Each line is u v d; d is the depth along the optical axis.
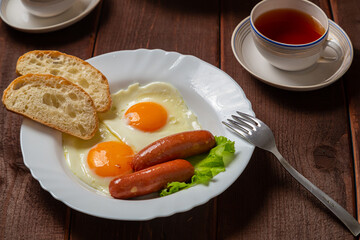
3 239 0.66
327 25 0.75
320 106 0.77
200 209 0.68
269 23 0.78
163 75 0.77
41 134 0.70
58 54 0.77
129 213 0.63
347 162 0.72
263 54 0.77
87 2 0.90
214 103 0.75
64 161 0.70
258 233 0.67
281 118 0.76
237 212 0.68
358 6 0.88
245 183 0.70
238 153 0.69
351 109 0.76
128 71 0.78
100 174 0.70
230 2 0.91
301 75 0.78
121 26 0.88
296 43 0.77
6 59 0.83
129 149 0.72
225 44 0.85
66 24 0.85
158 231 0.67
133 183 0.65
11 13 0.88
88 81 0.76
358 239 0.66
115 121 0.75
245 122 0.71
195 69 0.77
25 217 0.68
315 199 0.69
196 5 0.91
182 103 0.76
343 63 0.77
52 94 0.72
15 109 0.71
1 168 0.72
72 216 0.67
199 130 0.70
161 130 0.74
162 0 0.91
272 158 0.72
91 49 0.85
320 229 0.67
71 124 0.72
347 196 0.69
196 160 0.70
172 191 0.66
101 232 0.67
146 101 0.76
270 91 0.79
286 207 0.68
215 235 0.66
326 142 0.74
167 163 0.67
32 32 0.85
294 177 0.68
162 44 0.85
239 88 0.74
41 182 0.66
